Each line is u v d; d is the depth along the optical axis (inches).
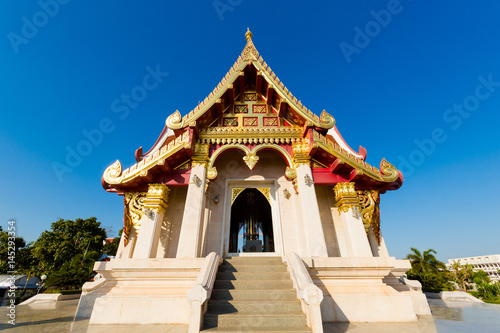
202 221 299.1
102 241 1453.0
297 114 356.8
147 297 213.8
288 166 358.9
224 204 364.8
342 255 336.5
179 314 206.2
